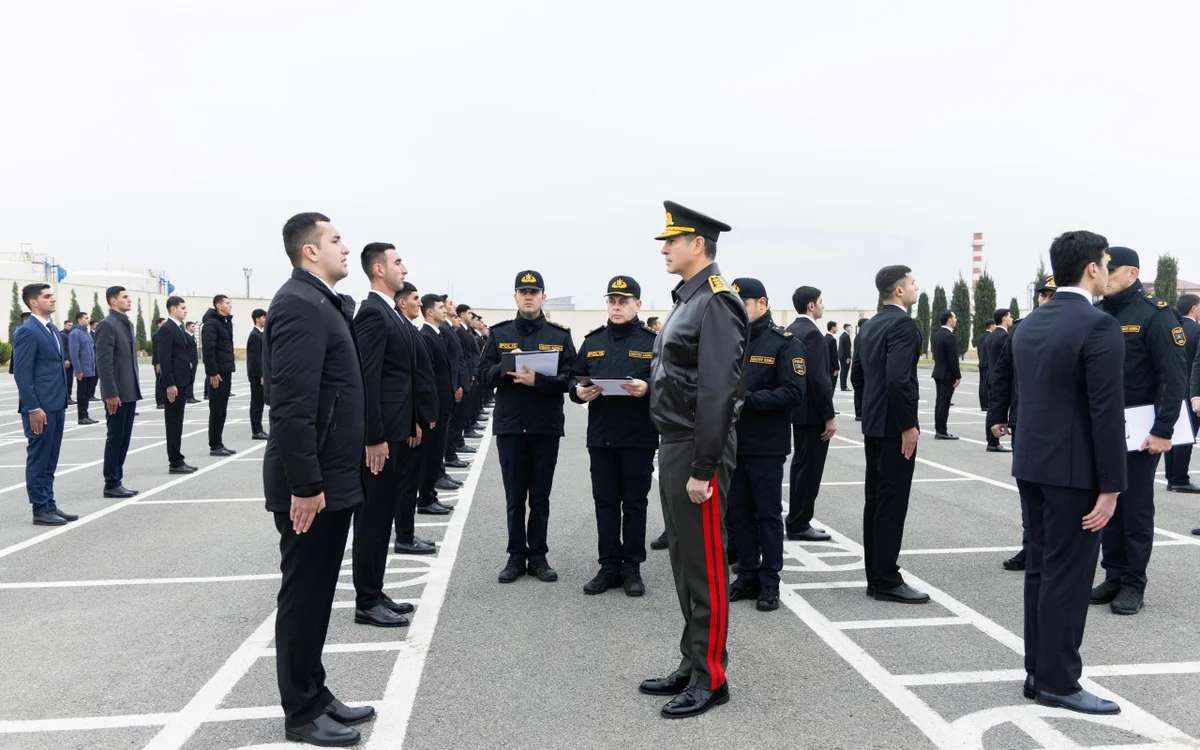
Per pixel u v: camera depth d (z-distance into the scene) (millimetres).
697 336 3492
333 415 3215
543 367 5250
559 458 10961
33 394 6867
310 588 3160
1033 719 3328
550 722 3326
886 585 4949
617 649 4156
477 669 3893
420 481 7492
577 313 49906
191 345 10516
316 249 3322
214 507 7750
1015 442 3670
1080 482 3350
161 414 17781
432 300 9141
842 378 23828
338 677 3803
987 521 7082
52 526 6949
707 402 3344
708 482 3373
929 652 4105
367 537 4520
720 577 3500
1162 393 4539
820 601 4984
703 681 3449
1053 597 3420
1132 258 5051
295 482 3016
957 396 23375
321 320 3162
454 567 5727
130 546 6270
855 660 4004
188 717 3396
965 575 5473
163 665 3959
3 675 3834
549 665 3943
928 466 10211
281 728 3293
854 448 12172
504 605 4883
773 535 4859
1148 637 4262
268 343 3227
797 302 6570
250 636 4355
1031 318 3688
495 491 8672
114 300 8320
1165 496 8078
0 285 43125
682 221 3623
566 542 6430
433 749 3096
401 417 4914
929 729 3248
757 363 4922
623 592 5168
